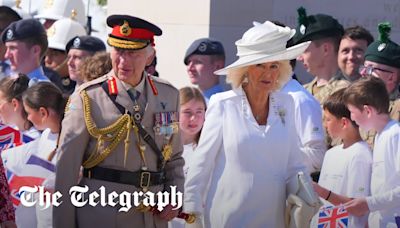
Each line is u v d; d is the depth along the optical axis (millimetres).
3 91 22906
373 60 23984
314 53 25375
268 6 34000
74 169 18781
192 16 33938
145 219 19219
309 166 22594
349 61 25547
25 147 21172
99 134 18781
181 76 34062
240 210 19844
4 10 31359
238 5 33688
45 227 20828
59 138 19344
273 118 20109
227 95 20234
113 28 19250
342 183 21484
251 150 19875
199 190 20094
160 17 34656
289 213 20047
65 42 32219
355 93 21156
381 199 20688
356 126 21562
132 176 18984
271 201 19922
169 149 19391
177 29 34250
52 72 29719
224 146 20016
